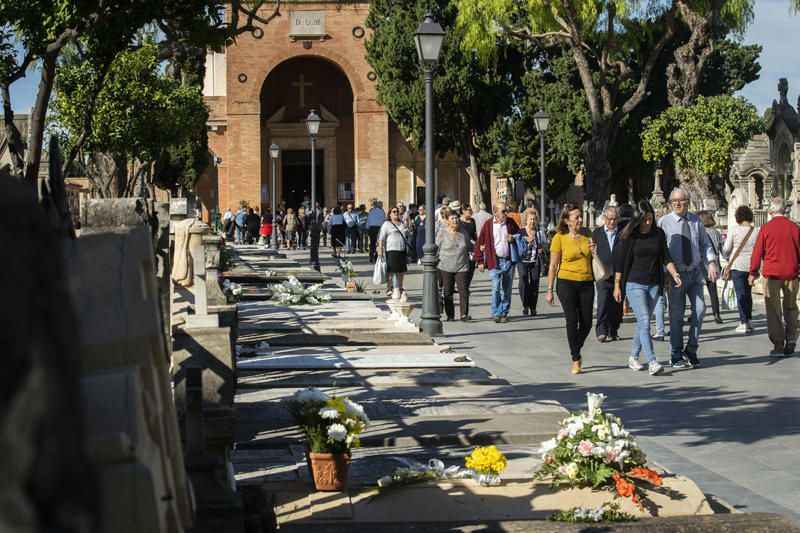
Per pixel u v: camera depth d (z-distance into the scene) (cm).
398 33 5328
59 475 127
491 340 1812
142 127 2938
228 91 6544
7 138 1306
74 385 134
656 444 973
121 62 2845
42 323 131
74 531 126
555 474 707
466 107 5334
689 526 610
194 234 1124
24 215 135
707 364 1509
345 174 6956
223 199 6700
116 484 206
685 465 890
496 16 4441
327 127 6875
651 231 1417
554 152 5328
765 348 1670
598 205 4538
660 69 5581
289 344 1490
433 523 628
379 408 1012
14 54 1288
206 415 526
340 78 6931
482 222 2614
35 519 124
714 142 4619
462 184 6781
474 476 726
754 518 623
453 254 2139
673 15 4503
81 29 1151
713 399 1212
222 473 524
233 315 930
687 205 1479
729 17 4619
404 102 5356
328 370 1263
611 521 643
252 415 962
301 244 5756
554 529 609
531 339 1825
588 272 1420
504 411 995
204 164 4506
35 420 127
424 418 959
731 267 1886
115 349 226
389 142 6688
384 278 2481
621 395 1245
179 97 3253
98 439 204
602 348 1703
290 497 693
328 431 697
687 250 1455
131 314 228
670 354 1622
